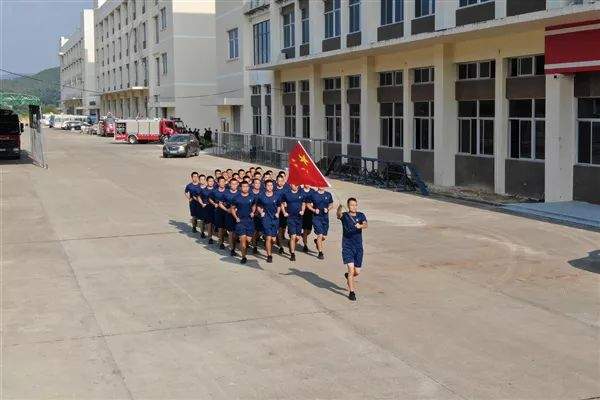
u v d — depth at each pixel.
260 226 14.92
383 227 18.19
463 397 7.62
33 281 13.27
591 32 19.03
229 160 43.16
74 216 21.27
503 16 22.16
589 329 9.81
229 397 7.78
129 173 34.59
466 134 26.05
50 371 8.66
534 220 18.66
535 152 22.39
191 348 9.40
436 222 18.78
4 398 7.86
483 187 25.02
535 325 10.02
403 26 28.89
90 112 113.50
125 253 15.79
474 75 25.36
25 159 43.97
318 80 37.34
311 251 15.70
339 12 34.72
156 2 70.06
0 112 43.41
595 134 20.12
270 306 11.30
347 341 9.52
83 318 10.84
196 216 18.03
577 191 20.70
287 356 9.01
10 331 10.22
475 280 12.62
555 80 20.53
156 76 72.19
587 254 14.44
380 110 32.03
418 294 11.79
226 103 49.38
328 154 36.81
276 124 42.81
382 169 31.52
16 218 21.02
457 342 9.38
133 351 9.33
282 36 42.00
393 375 8.28
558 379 8.07
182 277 13.43
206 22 65.38
